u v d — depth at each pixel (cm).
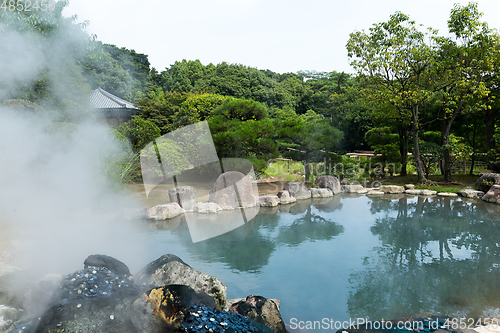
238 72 3266
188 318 207
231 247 508
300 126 1216
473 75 1102
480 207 840
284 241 546
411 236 582
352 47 1227
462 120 1401
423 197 998
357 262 450
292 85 3666
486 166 1586
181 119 1390
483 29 1083
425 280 391
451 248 517
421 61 1145
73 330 193
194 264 432
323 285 374
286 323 293
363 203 903
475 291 361
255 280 386
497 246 526
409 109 1246
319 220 702
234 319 216
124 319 209
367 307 323
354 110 2772
